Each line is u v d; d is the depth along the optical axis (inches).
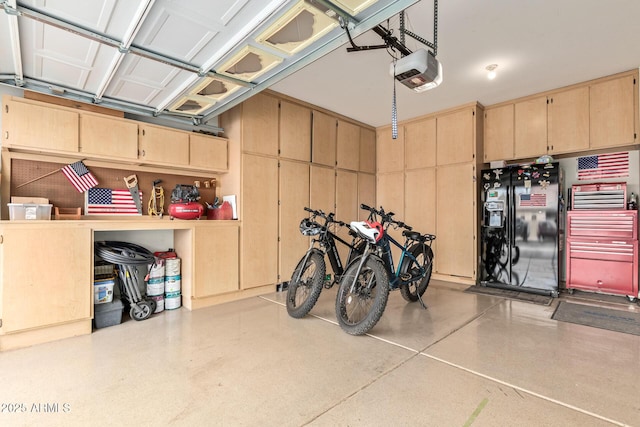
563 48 123.3
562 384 76.5
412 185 209.3
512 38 115.7
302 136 178.7
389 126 223.1
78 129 113.5
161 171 144.7
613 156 156.9
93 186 125.8
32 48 84.3
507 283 170.9
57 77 101.3
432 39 115.6
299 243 176.1
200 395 72.0
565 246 169.3
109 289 117.6
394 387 75.5
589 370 83.2
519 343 100.6
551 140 165.0
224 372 82.1
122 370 82.8
